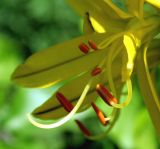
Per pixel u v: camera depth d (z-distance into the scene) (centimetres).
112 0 46
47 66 45
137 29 44
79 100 44
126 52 43
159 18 44
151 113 45
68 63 45
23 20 107
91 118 68
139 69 45
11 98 65
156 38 45
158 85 59
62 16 106
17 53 68
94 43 44
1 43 67
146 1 43
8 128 63
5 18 108
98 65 45
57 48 45
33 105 64
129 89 43
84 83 46
